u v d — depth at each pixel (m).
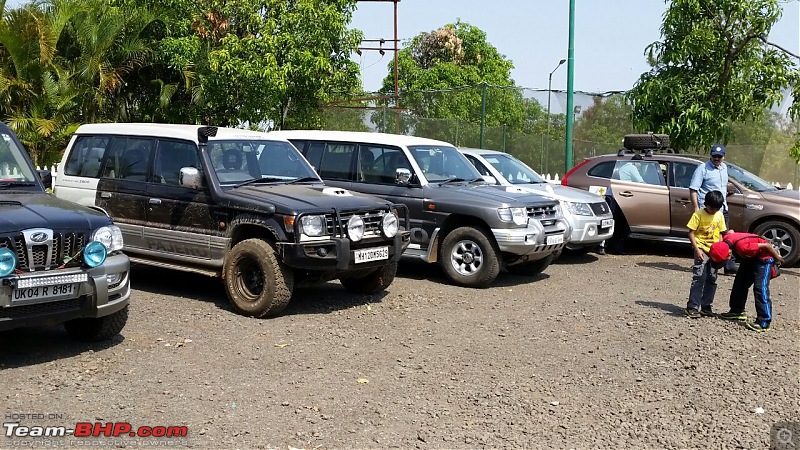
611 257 13.52
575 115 19.33
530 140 19.81
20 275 5.98
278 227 7.98
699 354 7.22
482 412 5.61
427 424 5.35
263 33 20.28
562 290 10.34
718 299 9.94
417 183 10.64
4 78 18.70
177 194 8.83
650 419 5.59
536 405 5.80
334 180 11.16
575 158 19.39
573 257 13.43
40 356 6.62
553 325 8.26
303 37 20.70
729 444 5.17
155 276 10.25
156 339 7.23
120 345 7.01
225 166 8.84
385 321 8.22
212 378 6.17
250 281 8.28
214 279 10.17
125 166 9.38
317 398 5.79
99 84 20.64
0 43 19.08
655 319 8.62
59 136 19.33
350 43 21.42
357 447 4.93
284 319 8.13
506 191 10.84
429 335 7.70
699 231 8.84
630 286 10.77
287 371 6.41
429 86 34.69
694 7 15.80
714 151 11.16
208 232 8.57
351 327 7.90
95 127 9.97
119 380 6.06
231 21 21.38
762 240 8.27
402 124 20.66
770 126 17.88
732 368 6.82
